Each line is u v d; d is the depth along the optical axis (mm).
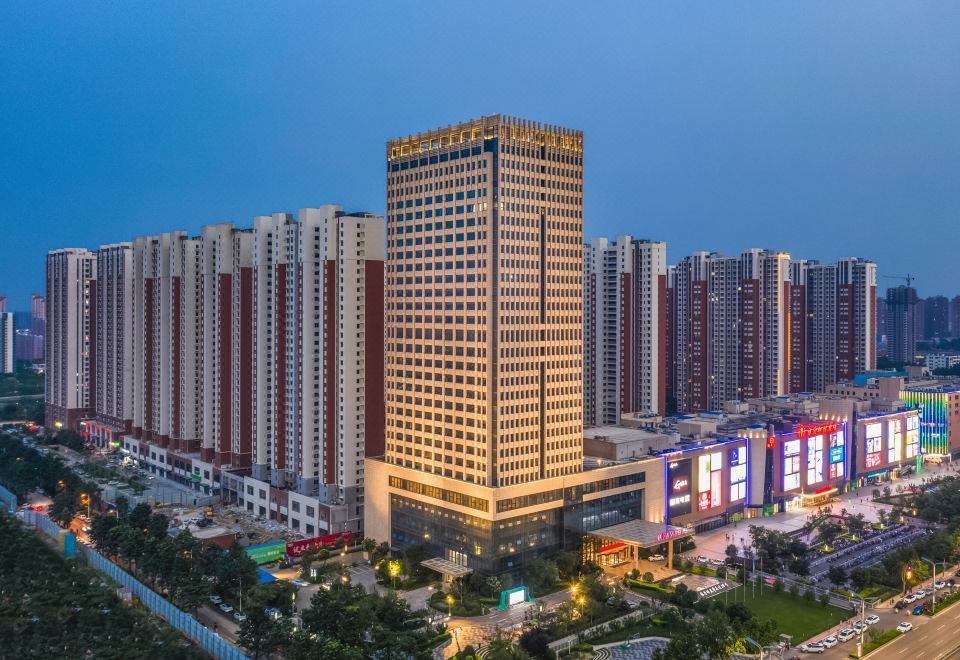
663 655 173875
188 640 188000
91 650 176250
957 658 184375
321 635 176625
